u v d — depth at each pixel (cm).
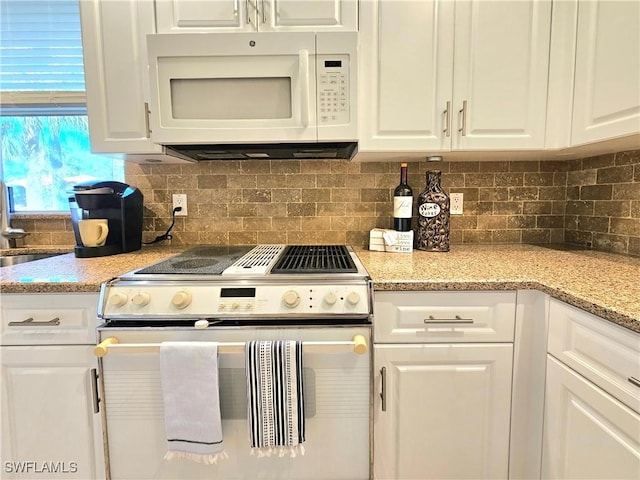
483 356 106
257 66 123
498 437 109
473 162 166
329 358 102
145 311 101
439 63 130
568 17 125
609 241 144
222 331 100
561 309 94
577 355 89
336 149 145
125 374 103
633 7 100
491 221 169
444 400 108
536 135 132
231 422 104
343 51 122
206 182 168
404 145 133
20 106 167
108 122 134
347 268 113
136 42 131
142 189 168
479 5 128
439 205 149
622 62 104
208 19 127
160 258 138
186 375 97
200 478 107
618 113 106
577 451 89
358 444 106
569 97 126
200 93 126
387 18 128
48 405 109
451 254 143
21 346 107
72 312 106
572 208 163
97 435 109
